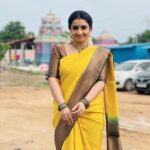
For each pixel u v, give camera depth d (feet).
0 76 99.40
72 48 12.57
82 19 12.31
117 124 12.92
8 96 54.13
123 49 101.86
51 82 12.47
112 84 12.78
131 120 36.40
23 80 85.97
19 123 33.37
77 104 11.78
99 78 12.31
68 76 12.17
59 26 186.91
